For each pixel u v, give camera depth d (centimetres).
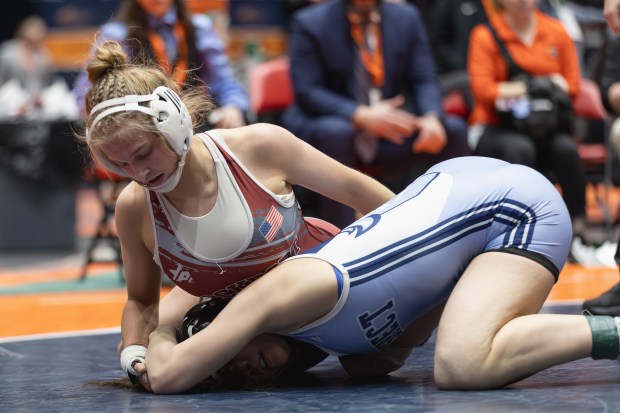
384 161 1219
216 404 551
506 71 1281
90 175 1259
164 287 1221
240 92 1180
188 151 563
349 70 1213
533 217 592
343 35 1211
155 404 557
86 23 2770
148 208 590
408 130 1180
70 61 2678
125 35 1092
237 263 589
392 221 601
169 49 1123
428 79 1238
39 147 1614
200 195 577
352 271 582
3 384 643
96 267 1515
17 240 1748
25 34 2169
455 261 598
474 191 604
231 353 577
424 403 534
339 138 1165
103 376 665
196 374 578
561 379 592
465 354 559
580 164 1279
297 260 586
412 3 1677
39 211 1753
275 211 594
